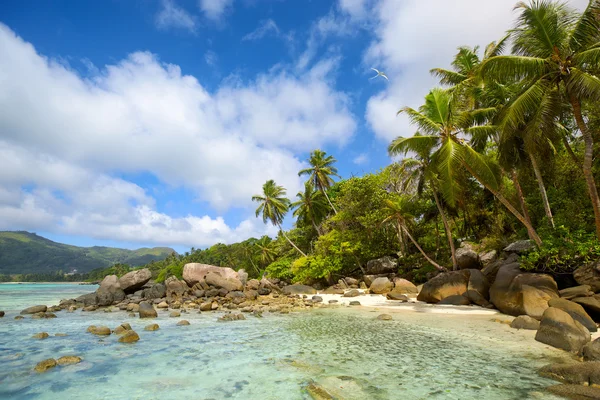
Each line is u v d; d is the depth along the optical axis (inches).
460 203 949.8
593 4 509.7
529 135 576.1
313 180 1813.5
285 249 2185.0
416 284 1151.6
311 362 314.2
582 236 574.6
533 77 588.4
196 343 401.4
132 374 282.4
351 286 1282.0
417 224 1306.6
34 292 1978.3
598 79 502.6
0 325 550.6
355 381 257.6
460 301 713.0
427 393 230.4
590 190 527.2
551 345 355.6
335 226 1553.9
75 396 233.6
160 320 608.4
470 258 1050.1
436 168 797.2
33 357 338.3
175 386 252.7
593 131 729.0
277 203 1936.5
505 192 1066.7
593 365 240.4
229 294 1043.3
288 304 825.5
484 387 240.1
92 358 334.3
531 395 223.0
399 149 802.8
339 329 485.1
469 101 879.1
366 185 1326.3
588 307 450.0
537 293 514.6
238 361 321.1
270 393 236.4
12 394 237.3
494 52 807.1
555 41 544.7
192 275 1202.0
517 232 1067.3
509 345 363.3
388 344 384.5
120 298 980.6
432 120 780.6
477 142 781.3
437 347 365.1
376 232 1328.7
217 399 226.1
